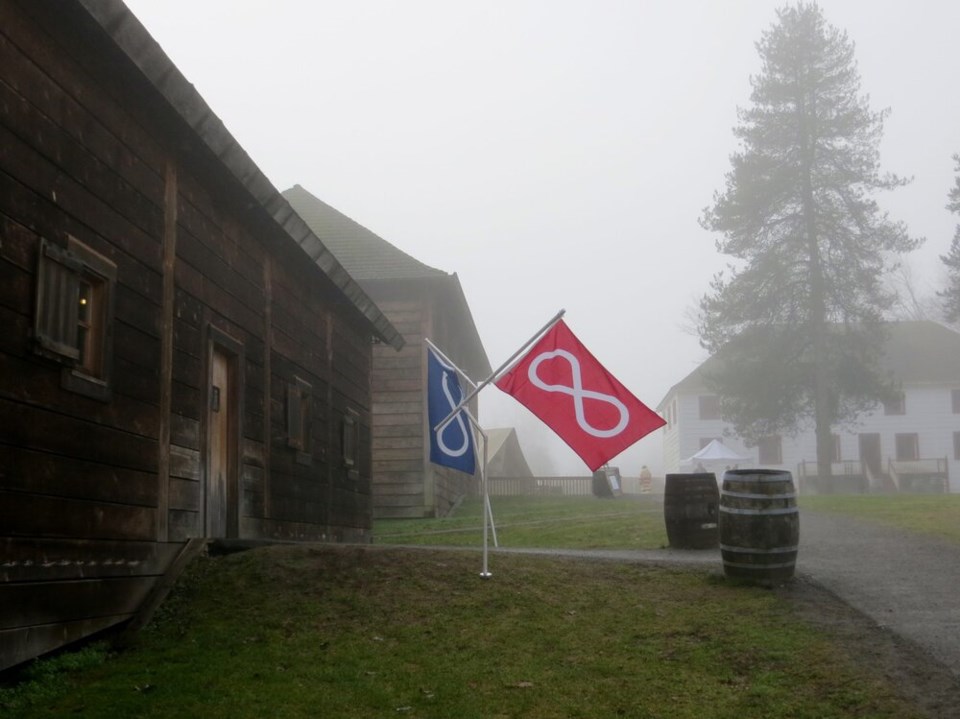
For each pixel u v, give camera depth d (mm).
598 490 38875
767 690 7477
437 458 11547
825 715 6977
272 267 13797
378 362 26500
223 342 11805
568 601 9789
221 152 10695
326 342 16438
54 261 8164
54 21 8383
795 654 8117
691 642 8609
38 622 7832
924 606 9391
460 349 33500
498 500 35094
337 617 9383
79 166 8695
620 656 8383
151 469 9781
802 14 45469
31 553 7734
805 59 45094
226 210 12094
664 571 10820
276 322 13875
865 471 56562
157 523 9867
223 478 11922
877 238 44344
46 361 8016
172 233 10477
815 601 9656
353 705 7398
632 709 7293
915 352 60844
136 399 9531
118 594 9094
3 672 7496
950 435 58281
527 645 8688
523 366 10883
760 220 44875
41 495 7898
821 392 43406
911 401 58656
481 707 7367
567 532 17219
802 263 44188
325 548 11000
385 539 19172
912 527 15438
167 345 10242
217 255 11773
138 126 9836
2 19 7672
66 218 8430
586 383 10781
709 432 61000
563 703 7438
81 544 8461
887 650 8070
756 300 44562
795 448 59250
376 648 8648
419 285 26797
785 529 10258
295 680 7887
